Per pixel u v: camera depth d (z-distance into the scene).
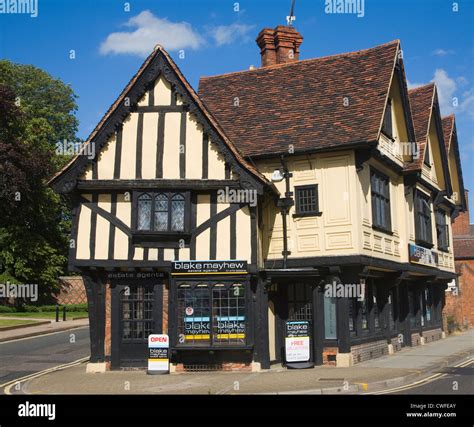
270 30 22.31
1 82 37.97
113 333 15.41
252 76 20.16
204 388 12.34
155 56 15.88
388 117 19.05
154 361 14.79
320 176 16.77
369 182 17.42
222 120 18.88
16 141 34.91
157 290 15.47
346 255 16.11
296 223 16.89
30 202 35.91
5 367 16.41
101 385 13.07
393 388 12.16
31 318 30.47
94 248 15.36
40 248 35.56
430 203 24.56
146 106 15.84
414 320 23.81
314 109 17.80
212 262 15.00
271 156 16.95
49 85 47.00
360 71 18.20
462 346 21.94
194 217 15.42
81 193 15.63
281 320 16.81
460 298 33.06
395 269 19.00
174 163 15.53
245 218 15.26
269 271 15.29
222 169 15.43
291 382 12.83
